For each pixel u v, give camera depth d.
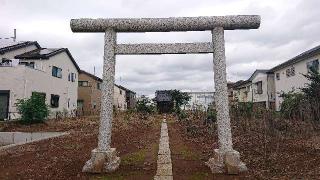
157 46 8.08
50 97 30.33
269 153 9.64
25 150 11.00
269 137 12.84
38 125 21.08
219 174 7.31
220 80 7.84
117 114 32.97
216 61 7.92
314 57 24.55
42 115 22.00
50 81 30.39
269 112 15.39
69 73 36.06
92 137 14.80
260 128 14.23
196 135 15.37
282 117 15.52
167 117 32.91
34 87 26.61
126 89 62.50
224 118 7.71
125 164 8.54
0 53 27.05
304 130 13.49
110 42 8.04
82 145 12.16
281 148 10.39
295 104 16.45
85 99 43.53
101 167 7.51
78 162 8.74
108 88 7.91
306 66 26.06
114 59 8.12
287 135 13.16
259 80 38.16
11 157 9.71
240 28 8.12
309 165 7.79
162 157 9.66
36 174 7.45
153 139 14.50
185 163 8.72
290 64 29.34
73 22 8.04
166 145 12.38
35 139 14.56
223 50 7.93
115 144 12.66
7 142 15.95
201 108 26.70
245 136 13.72
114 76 8.10
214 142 12.84
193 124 19.84
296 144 11.07
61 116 30.19
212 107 21.30
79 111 41.91
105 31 8.12
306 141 11.68
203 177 7.07
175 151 10.81
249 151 10.20
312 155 8.93
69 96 36.00
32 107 21.58
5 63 26.44
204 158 9.43
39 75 27.73
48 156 9.80
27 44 31.16
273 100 34.66
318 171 7.16
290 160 8.50
